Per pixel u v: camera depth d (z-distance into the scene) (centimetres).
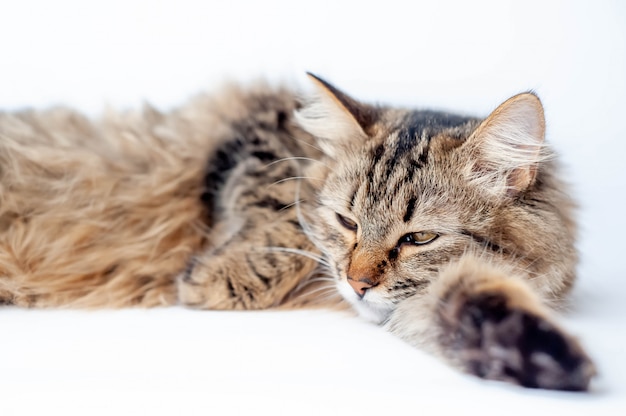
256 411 43
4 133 62
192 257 59
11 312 58
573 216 58
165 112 67
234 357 48
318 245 57
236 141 61
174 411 43
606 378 45
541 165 55
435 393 44
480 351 44
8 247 59
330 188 56
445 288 47
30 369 47
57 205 61
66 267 60
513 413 42
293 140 61
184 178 62
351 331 53
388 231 52
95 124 65
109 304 59
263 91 64
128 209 61
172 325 54
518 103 51
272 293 57
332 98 57
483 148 52
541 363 42
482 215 52
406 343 50
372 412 42
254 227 58
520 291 44
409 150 54
